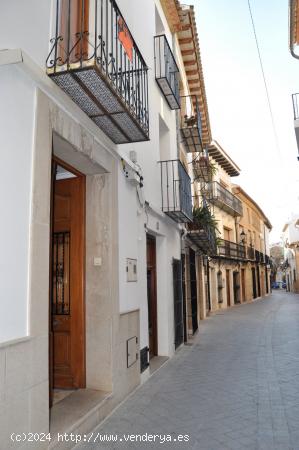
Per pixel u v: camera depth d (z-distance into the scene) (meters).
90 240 4.96
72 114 4.05
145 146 7.02
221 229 23.66
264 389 5.58
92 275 4.88
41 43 3.62
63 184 5.14
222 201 22.84
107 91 3.81
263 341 9.98
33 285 3.15
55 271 5.02
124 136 4.97
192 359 7.85
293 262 44.97
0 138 2.93
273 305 24.20
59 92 3.72
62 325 4.90
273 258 70.56
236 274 26.84
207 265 19.03
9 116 3.04
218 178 24.52
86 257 4.94
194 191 15.27
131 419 4.35
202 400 5.07
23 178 3.16
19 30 3.55
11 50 3.04
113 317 4.81
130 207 5.84
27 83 3.28
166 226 8.48
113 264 4.94
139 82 5.28
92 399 4.36
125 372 5.14
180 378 6.27
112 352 4.71
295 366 7.04
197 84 13.41
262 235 40.66
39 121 3.39
